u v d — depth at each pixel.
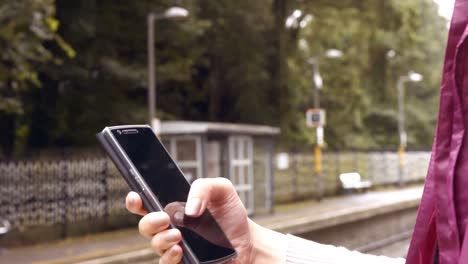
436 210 1.14
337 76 45.56
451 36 1.16
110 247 14.81
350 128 49.81
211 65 31.94
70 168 17.09
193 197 1.42
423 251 1.22
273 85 35.09
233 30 31.12
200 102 33.69
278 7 35.38
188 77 26.66
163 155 1.47
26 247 15.22
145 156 1.44
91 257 13.40
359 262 1.60
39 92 24.50
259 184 21.88
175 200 1.42
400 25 36.19
